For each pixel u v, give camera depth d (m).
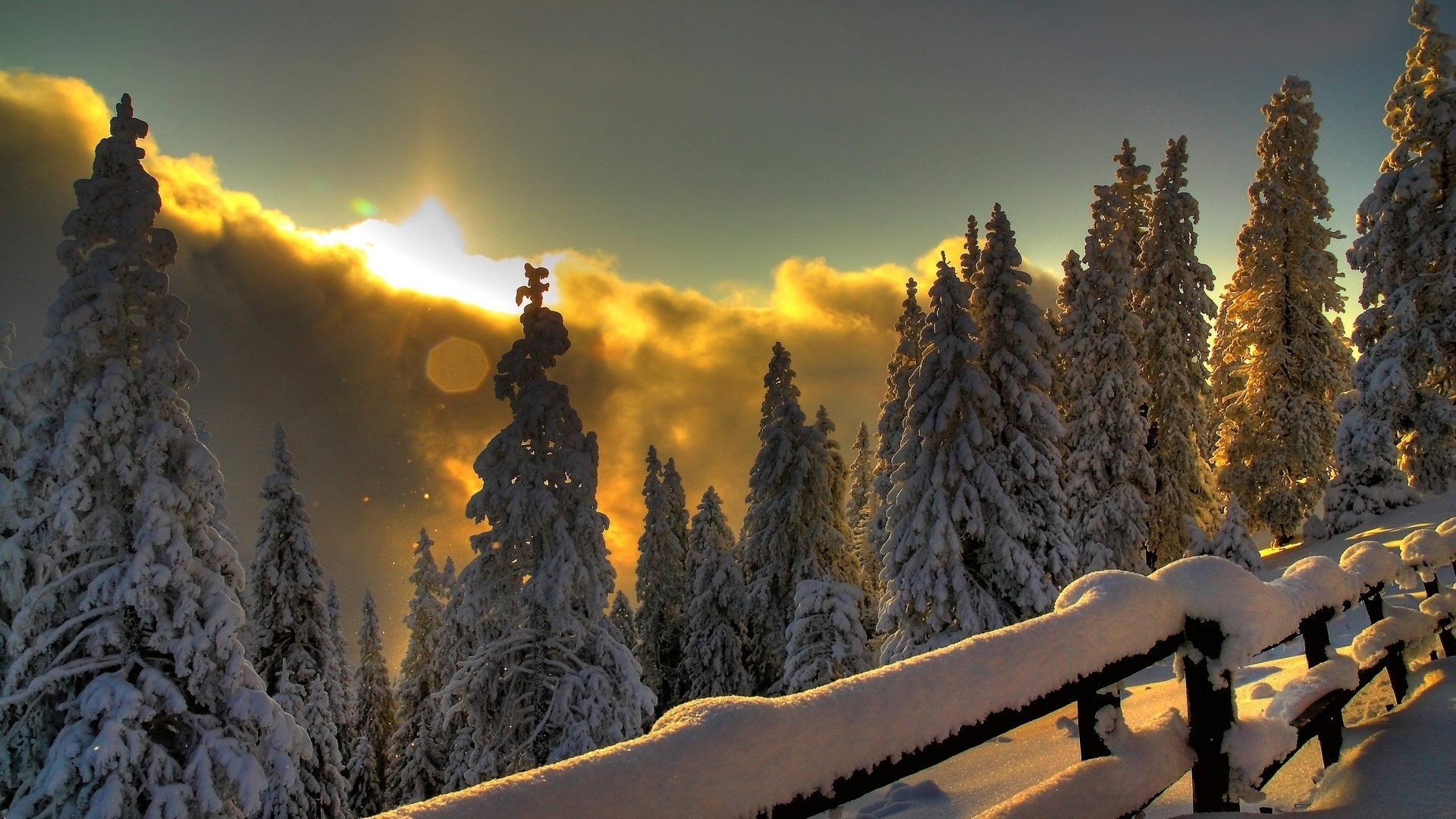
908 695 1.83
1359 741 3.72
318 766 24.41
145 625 13.67
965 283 18.73
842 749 1.64
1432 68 22.89
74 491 13.17
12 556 14.15
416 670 35.34
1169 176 26.19
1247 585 2.81
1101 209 24.42
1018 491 18.05
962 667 2.00
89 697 12.75
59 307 13.68
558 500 19.11
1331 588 3.80
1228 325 33.62
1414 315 22.00
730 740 1.50
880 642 25.41
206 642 13.58
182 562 13.74
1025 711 2.08
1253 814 2.72
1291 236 28.05
